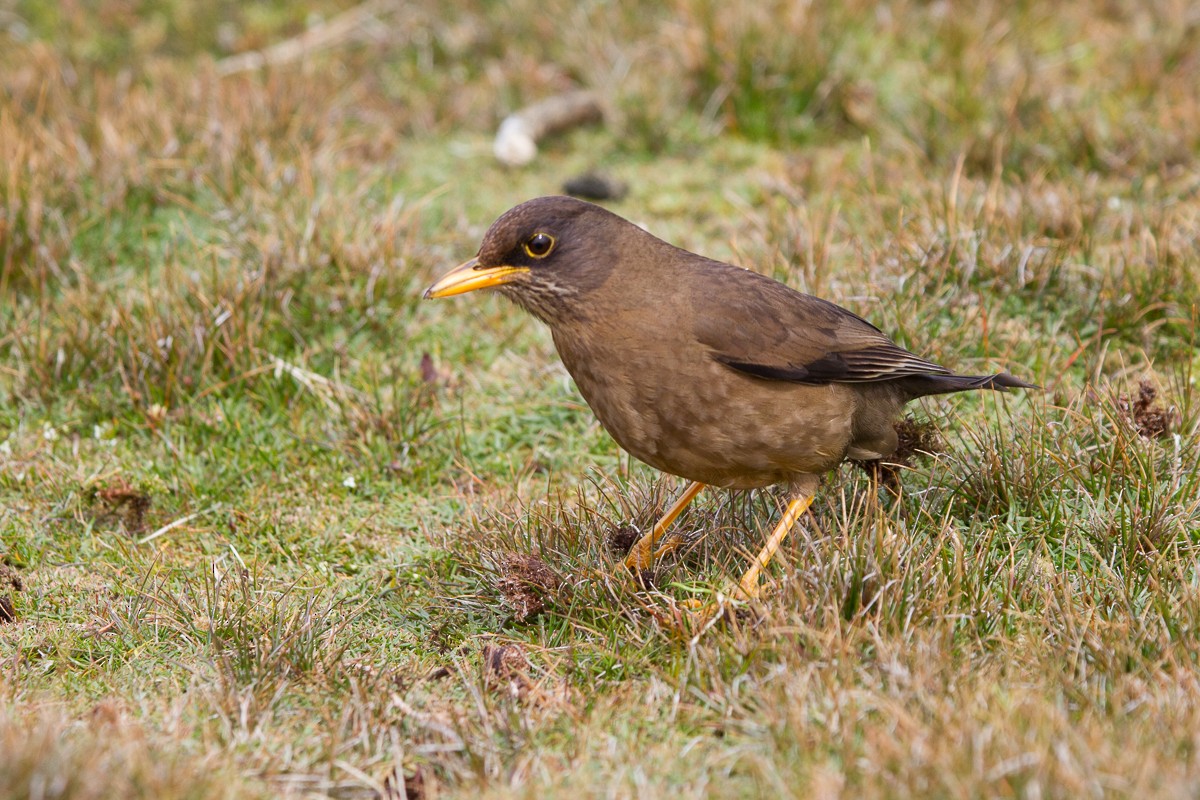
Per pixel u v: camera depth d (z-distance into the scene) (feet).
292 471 34.86
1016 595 27.04
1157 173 44.80
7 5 56.95
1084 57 51.93
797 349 28.09
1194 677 23.73
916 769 20.97
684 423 28.22
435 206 46.03
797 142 50.03
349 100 51.03
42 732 22.12
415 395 37.17
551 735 24.35
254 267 40.01
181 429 35.83
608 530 30.83
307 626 27.43
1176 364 36.70
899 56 52.19
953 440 33.96
